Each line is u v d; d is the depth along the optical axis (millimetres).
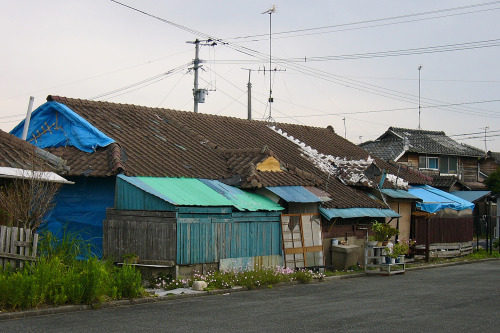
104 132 18219
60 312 11047
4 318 10211
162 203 15055
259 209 17344
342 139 31594
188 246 15094
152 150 18500
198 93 31672
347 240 21828
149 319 10578
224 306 12328
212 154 20250
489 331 10141
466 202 29094
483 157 47875
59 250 13227
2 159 13594
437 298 14117
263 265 17625
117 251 15461
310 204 19828
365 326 10281
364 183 23516
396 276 19844
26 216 12734
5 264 12031
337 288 15984
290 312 11633
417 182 29828
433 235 27094
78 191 16391
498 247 32250
